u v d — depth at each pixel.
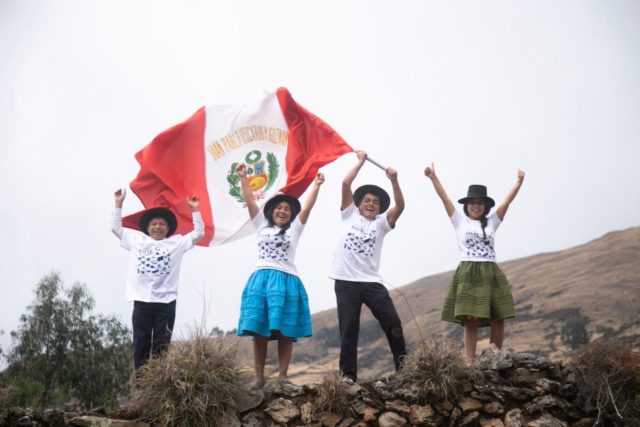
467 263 9.14
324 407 7.83
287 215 8.84
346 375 8.43
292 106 10.70
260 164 10.59
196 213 9.25
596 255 47.53
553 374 8.73
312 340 43.47
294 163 10.41
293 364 37.69
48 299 21.25
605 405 8.41
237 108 10.78
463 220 9.39
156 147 10.36
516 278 50.16
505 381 8.56
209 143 10.57
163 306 8.61
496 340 9.21
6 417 7.27
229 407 7.63
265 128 10.75
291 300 8.38
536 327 36.84
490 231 9.27
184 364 7.57
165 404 7.32
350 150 10.06
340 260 8.95
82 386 20.44
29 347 20.58
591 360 8.88
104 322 21.67
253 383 7.93
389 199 9.55
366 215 9.30
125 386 20.73
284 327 8.22
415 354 8.35
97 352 20.94
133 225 9.48
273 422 7.67
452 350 8.41
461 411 8.14
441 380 8.09
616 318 34.47
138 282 8.64
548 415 8.31
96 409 7.83
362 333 44.09
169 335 8.58
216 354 7.72
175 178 10.33
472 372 8.38
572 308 37.84
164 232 9.15
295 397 7.91
